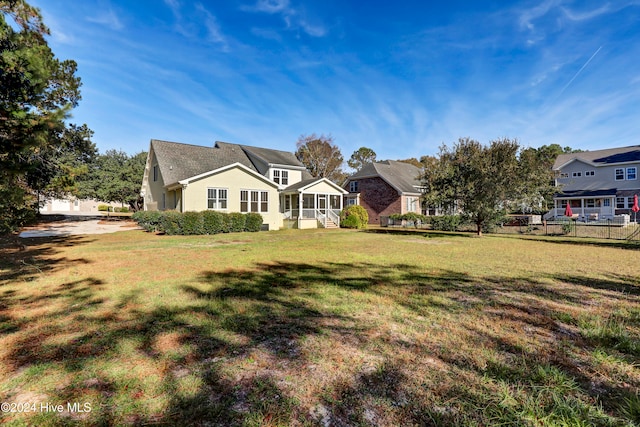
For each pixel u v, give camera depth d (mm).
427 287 5215
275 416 1898
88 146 19531
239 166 18609
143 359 2633
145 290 4902
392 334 3213
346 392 2166
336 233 17750
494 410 1946
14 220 8688
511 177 13547
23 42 6352
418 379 2332
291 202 23391
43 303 4211
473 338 3107
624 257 8742
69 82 11852
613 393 2152
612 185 27828
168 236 14922
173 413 1929
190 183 16953
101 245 11117
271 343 2977
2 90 5312
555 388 2195
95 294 4664
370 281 5648
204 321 3537
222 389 2193
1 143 5074
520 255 9102
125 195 29906
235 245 11406
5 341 2979
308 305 4188
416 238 14906
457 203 15758
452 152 15336
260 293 4777
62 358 2637
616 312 3857
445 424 1824
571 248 11055
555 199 29094
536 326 3438
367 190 30641
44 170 13367
